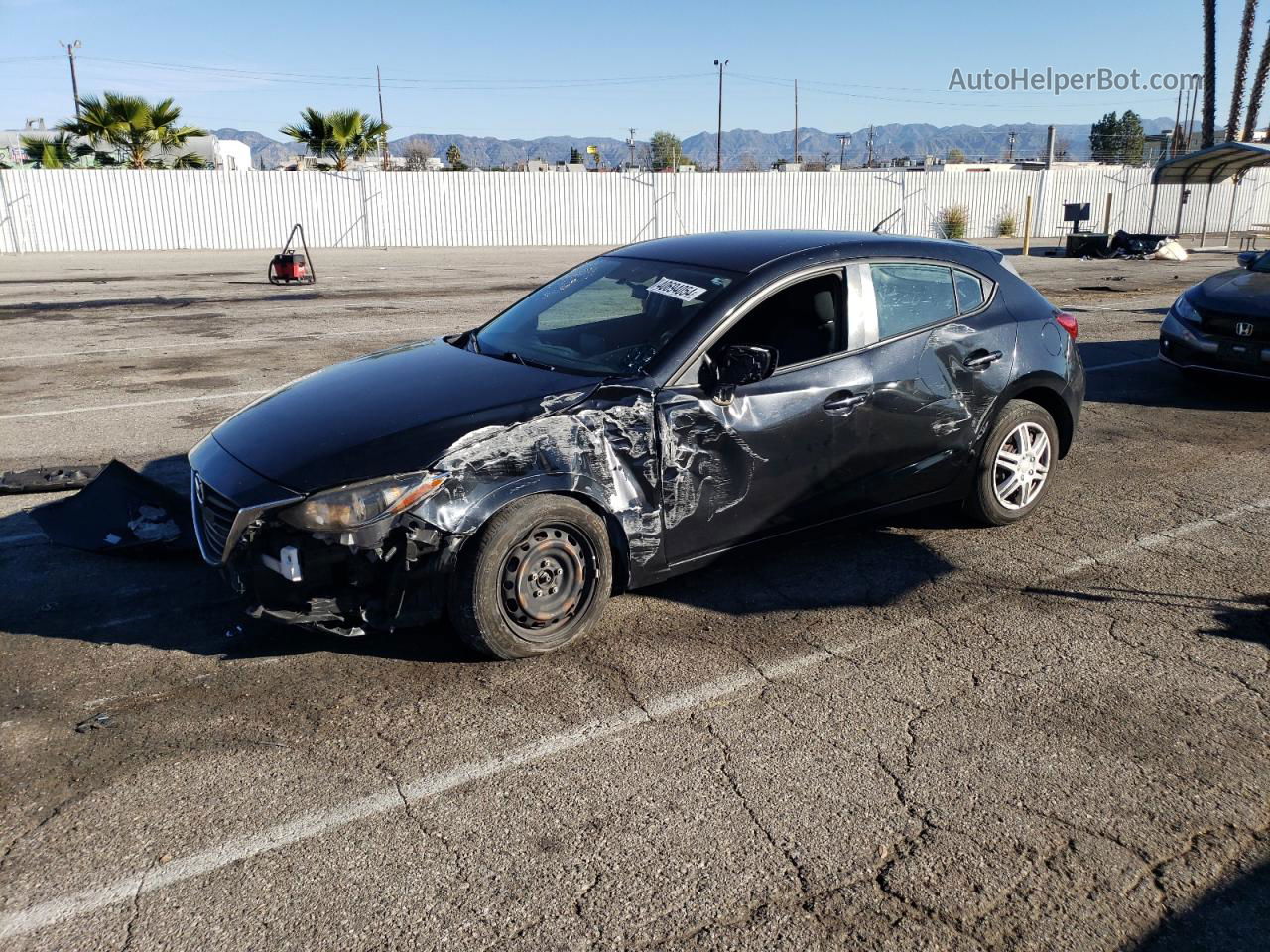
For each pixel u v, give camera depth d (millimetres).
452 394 3893
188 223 28625
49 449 6633
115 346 10828
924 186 35594
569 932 2475
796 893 2621
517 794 3021
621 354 4141
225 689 3592
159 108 33219
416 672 3730
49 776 3064
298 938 2445
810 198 34594
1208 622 4262
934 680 3746
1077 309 14664
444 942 2439
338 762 3170
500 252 28719
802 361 4332
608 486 3822
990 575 4734
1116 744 3334
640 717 3459
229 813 2912
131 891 2598
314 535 3412
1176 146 47781
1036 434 5309
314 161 37031
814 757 3240
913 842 2834
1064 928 2518
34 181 26844
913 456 4746
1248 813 2977
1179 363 8516
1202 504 5805
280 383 8867
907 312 4738
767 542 4406
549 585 3795
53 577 4516
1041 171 36375
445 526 3482
